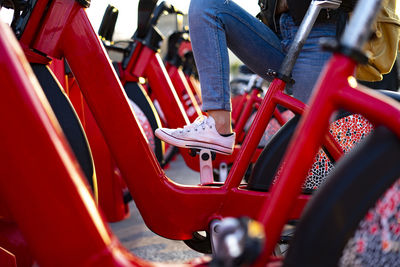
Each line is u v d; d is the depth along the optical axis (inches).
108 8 97.0
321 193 27.4
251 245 24.7
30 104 27.2
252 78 139.6
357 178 26.8
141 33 95.9
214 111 62.4
